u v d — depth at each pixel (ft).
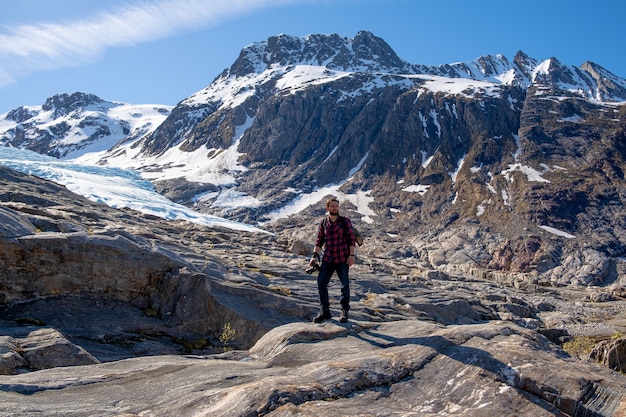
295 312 49.52
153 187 437.99
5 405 16.92
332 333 26.91
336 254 30.42
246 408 16.47
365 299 66.54
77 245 44.04
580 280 277.03
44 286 42.19
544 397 17.43
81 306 42.93
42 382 20.16
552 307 115.65
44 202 76.18
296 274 69.36
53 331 33.17
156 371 22.36
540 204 367.86
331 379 18.93
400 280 92.02
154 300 46.78
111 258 45.47
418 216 405.59
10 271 40.83
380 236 364.38
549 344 22.91
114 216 94.48
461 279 146.10
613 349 38.52
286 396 17.07
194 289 46.50
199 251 67.15
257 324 44.78
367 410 17.02
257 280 59.67
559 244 320.29
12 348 29.55
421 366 20.57
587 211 362.12
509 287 149.79
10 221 44.06
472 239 342.23
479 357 20.17
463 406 17.63
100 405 17.79
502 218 365.40
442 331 24.85
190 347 42.91
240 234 120.47
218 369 22.20
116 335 40.42
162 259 48.37
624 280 266.98
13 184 90.38
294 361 23.44
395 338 25.62
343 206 438.81
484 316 82.84
